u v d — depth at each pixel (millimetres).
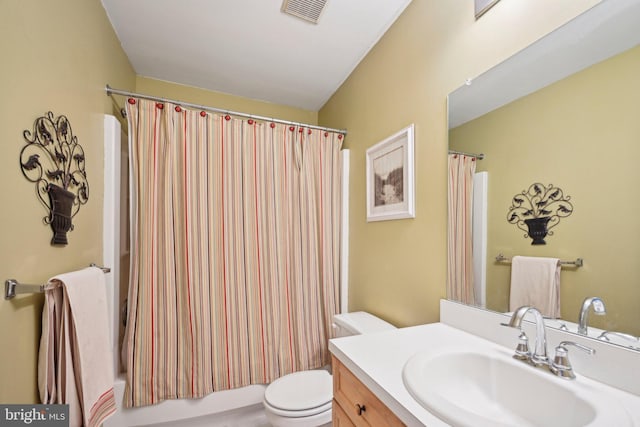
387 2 1483
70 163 1119
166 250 1665
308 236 2086
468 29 1130
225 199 1834
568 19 810
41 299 923
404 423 628
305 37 1759
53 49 993
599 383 696
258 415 1811
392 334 1078
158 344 1619
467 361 883
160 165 1706
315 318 2062
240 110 2527
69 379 908
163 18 1598
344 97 2250
